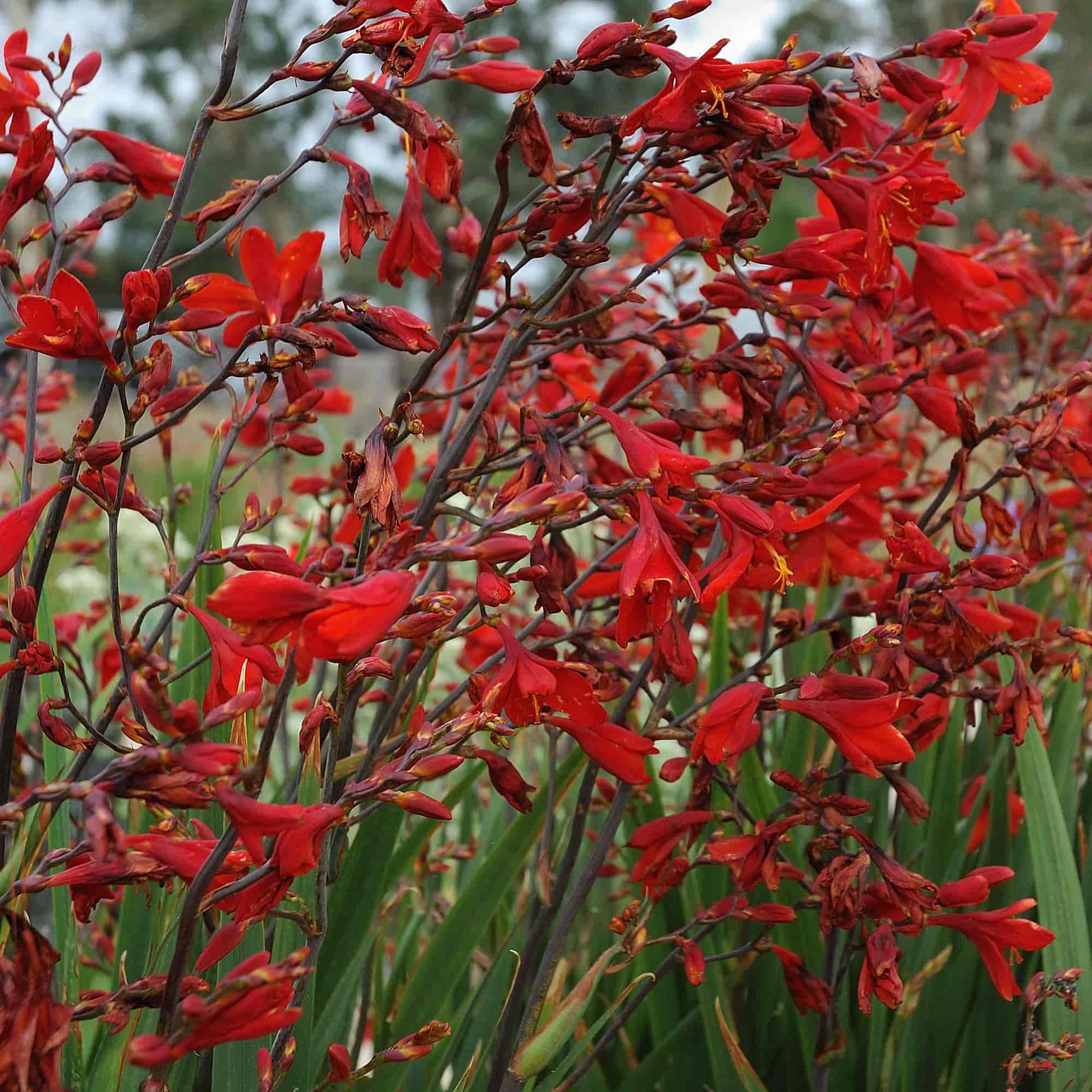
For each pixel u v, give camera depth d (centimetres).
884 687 141
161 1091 127
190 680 152
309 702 187
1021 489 205
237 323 147
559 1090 149
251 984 125
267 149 1736
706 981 154
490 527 131
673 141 142
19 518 136
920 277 153
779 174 145
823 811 145
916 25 1500
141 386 138
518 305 142
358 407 390
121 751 137
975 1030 158
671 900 159
